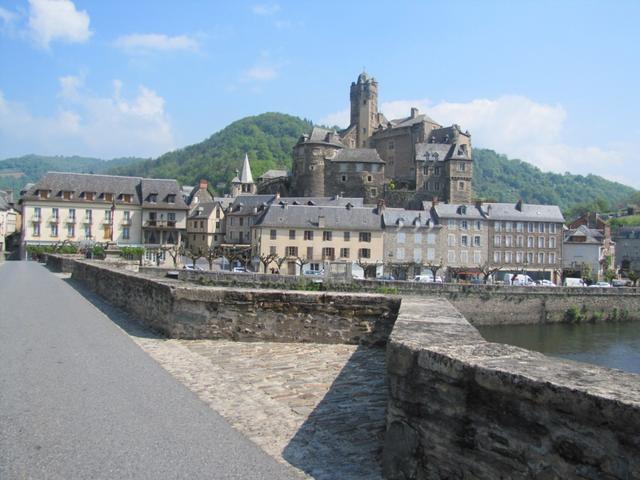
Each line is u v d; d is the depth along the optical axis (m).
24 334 11.02
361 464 5.17
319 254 67.44
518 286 46.88
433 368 4.71
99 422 5.87
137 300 13.95
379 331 10.70
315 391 7.49
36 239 78.00
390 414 5.13
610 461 3.40
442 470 4.59
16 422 5.76
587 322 48.91
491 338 42.50
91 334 11.38
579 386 3.63
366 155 96.75
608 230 93.44
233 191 122.06
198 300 11.13
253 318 11.02
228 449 5.30
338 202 78.31
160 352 9.74
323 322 10.92
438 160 95.31
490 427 4.21
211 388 7.45
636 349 39.78
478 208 77.19
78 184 81.12
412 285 42.91
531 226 77.50
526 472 3.92
